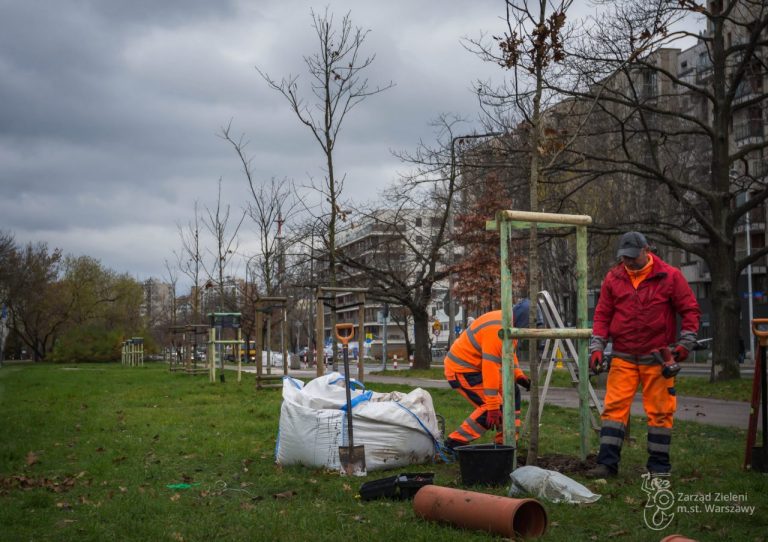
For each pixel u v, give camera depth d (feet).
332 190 60.08
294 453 27.09
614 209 111.45
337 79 59.57
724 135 74.74
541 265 123.03
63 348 221.87
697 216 73.05
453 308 123.75
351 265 109.91
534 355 24.18
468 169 85.87
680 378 80.28
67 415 47.09
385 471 26.32
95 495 22.98
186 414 46.32
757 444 31.27
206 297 176.76
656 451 23.73
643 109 72.74
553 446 30.99
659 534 17.38
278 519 19.04
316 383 28.89
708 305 198.49
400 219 115.85
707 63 157.28
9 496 23.02
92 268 287.89
